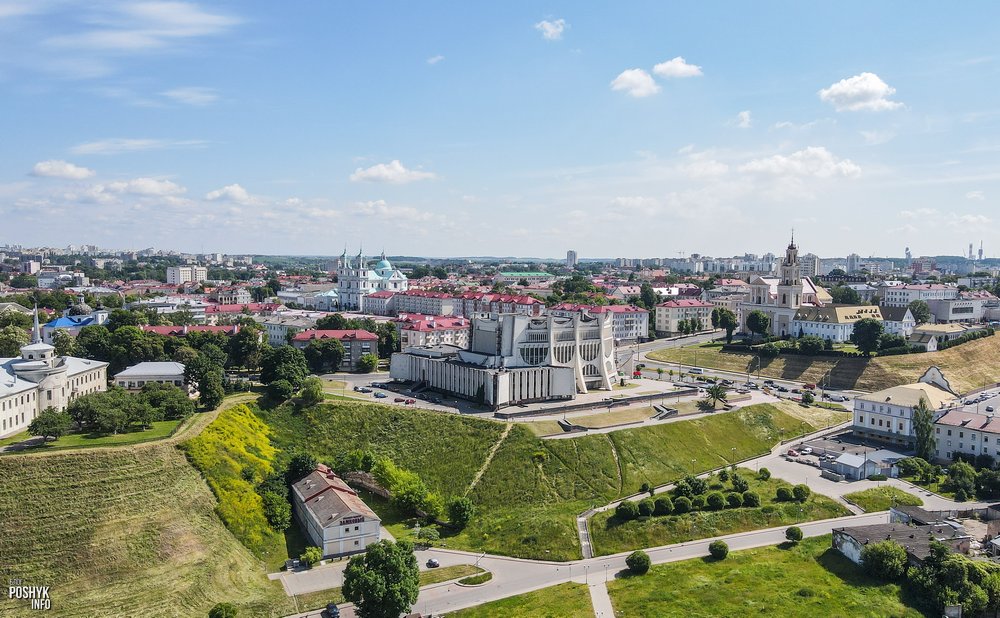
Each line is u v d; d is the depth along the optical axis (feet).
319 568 577.43
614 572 571.69
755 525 651.25
